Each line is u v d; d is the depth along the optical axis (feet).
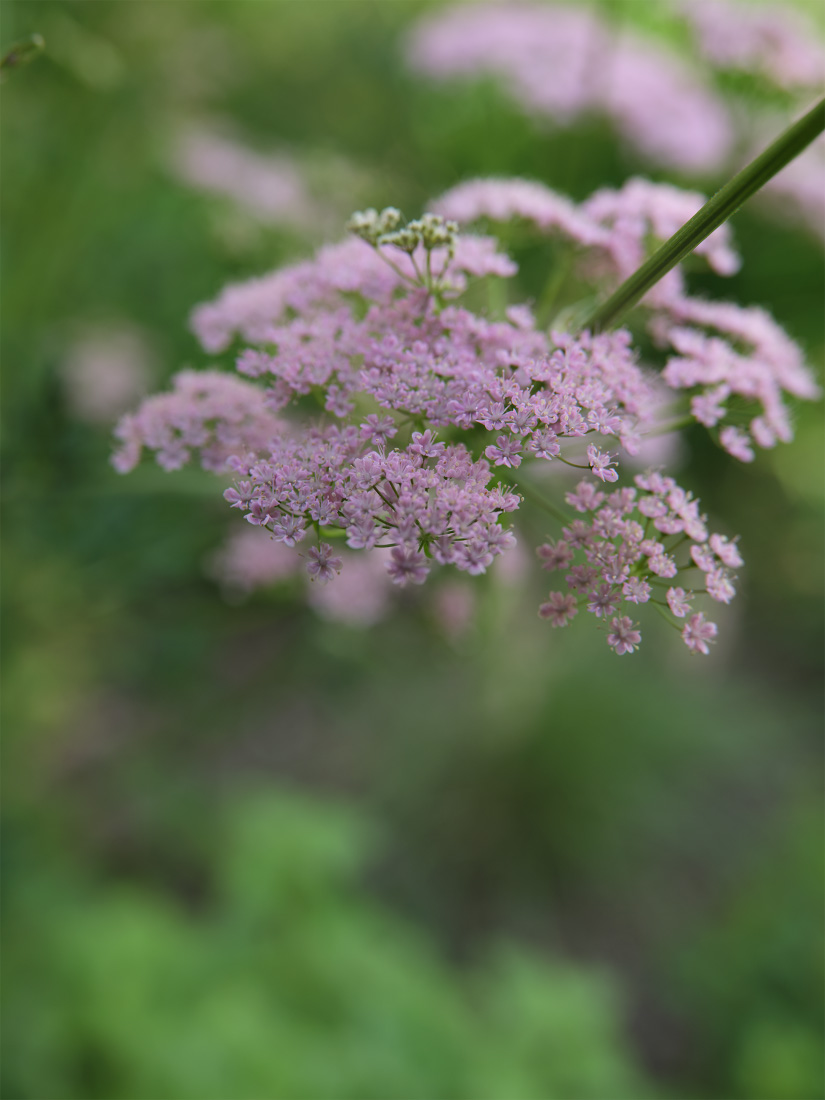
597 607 0.76
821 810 2.51
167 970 1.51
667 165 1.91
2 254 1.57
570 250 0.93
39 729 2.00
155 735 2.31
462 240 0.89
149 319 1.82
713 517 3.23
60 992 1.47
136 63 1.85
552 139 1.94
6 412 1.38
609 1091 1.55
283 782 2.66
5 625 1.49
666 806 2.86
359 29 2.76
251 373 0.83
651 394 0.86
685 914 2.67
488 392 0.77
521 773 2.81
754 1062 1.83
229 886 1.63
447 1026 1.53
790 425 0.91
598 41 1.84
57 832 1.93
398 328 0.83
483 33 2.02
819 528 3.34
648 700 3.02
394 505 0.75
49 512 1.35
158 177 1.95
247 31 2.49
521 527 1.64
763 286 2.37
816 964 2.10
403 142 2.53
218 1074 1.37
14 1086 1.37
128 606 1.59
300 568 1.18
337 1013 1.50
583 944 2.60
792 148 0.73
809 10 2.18
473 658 1.38
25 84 1.60
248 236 1.68
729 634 3.21
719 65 1.89
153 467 1.23
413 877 2.67
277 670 1.97
